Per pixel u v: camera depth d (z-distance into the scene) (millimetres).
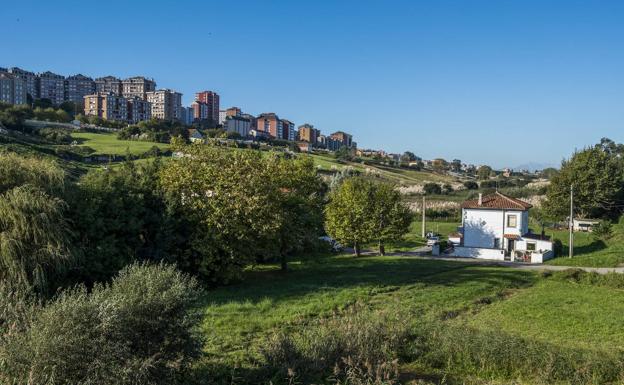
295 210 35844
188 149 32656
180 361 12016
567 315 23703
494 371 15156
